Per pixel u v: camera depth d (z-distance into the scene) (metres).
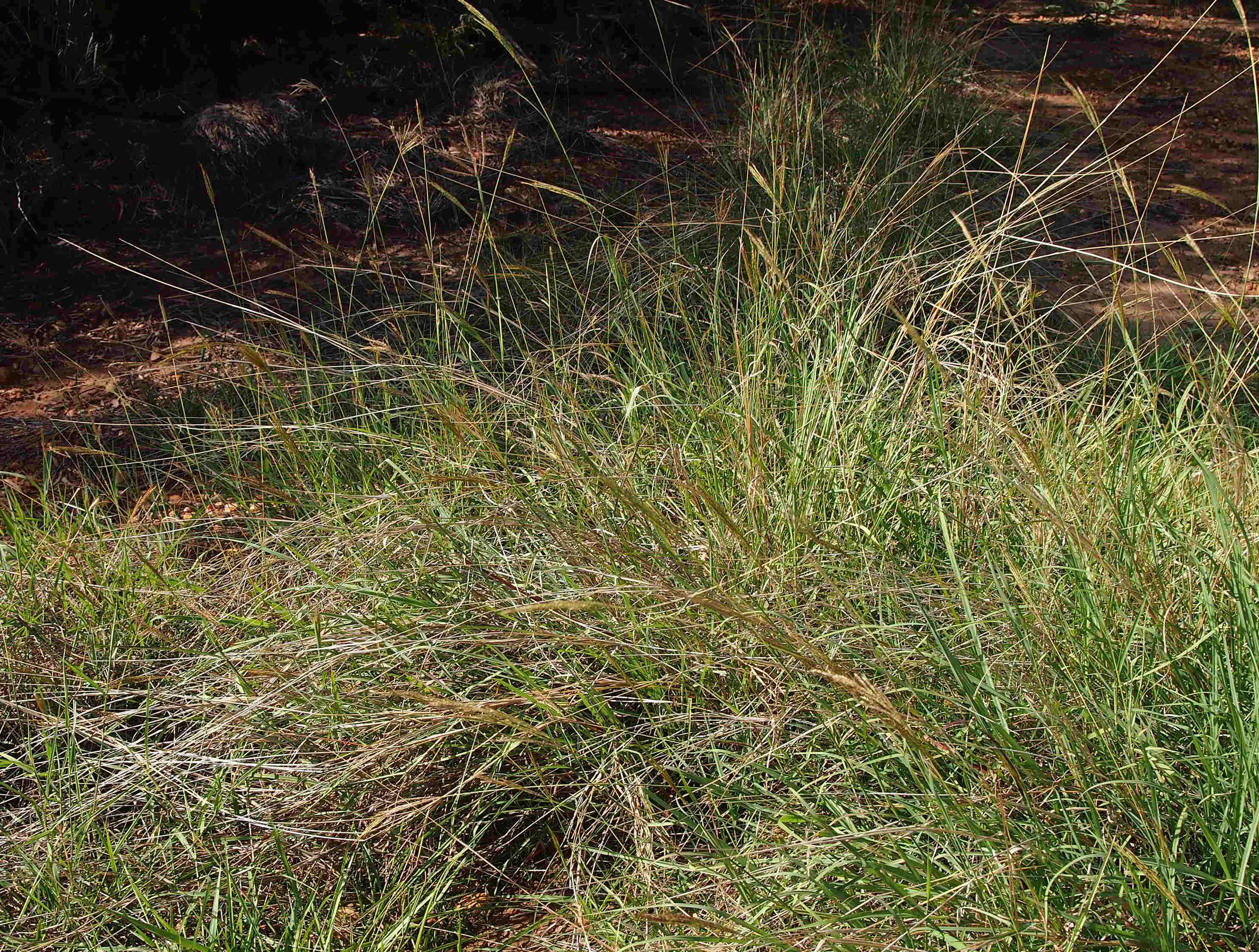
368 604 2.84
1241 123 8.41
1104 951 1.90
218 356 4.90
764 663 2.49
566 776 2.62
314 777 2.54
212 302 5.45
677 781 2.54
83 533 3.47
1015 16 11.58
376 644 2.57
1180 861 2.07
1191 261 5.93
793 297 3.58
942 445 3.01
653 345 3.64
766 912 2.00
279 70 7.68
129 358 5.01
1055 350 4.22
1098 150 7.76
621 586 2.56
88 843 2.47
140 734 2.83
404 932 2.29
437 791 2.58
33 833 2.46
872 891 1.98
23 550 3.25
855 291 3.62
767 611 2.51
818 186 4.72
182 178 6.45
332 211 6.28
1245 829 1.98
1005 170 3.60
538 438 3.18
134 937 2.29
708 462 3.03
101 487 4.05
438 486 3.08
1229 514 2.33
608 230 5.74
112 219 6.25
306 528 3.20
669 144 7.30
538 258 5.57
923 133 6.46
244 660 2.76
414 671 2.65
